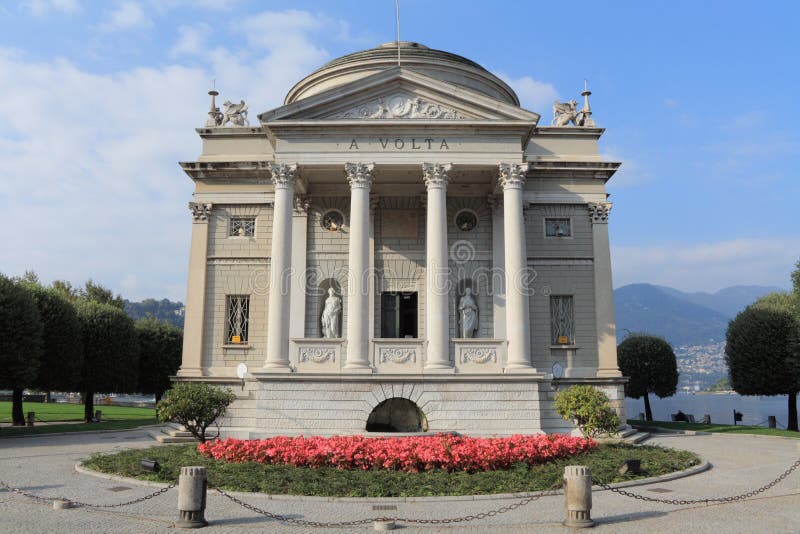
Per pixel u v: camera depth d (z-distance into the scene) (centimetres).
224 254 3694
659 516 1499
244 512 1566
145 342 6675
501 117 3216
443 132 3203
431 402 2898
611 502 1669
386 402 2991
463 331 3466
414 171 3362
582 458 2173
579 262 3688
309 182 3622
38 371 4350
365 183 3156
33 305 4103
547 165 3712
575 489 1410
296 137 3203
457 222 3688
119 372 5384
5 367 3891
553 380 3400
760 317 4734
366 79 3209
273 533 1362
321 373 2914
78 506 1614
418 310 3612
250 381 3388
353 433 2794
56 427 4066
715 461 2412
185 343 3581
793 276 4509
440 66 3972
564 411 2633
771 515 1497
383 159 3177
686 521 1444
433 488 1778
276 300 3064
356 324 2998
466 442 2152
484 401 2905
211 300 3659
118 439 3391
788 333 4562
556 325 3662
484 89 4109
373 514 1546
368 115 3228
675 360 5425
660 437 3512
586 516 1402
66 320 4756
